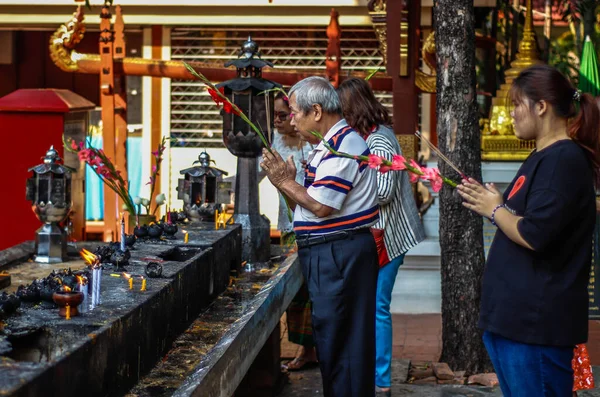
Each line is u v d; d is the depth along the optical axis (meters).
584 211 3.65
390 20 8.19
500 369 3.86
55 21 10.23
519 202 3.70
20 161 8.09
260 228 6.14
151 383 3.72
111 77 8.24
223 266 5.49
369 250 4.62
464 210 6.38
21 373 2.68
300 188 4.52
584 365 5.12
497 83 9.91
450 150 6.35
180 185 6.52
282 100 6.32
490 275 3.81
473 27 6.34
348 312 4.59
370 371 4.66
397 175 5.63
